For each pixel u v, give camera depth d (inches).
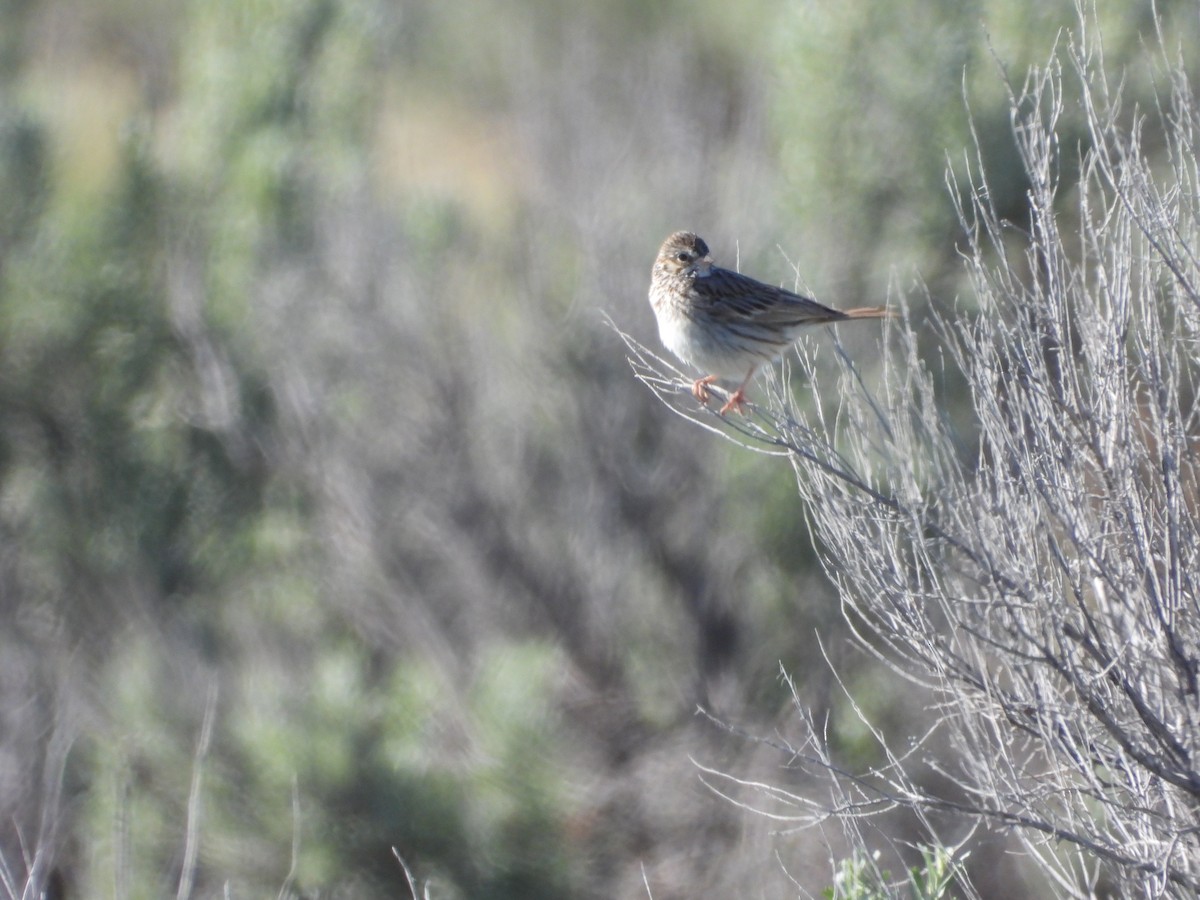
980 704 298.4
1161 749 273.7
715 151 698.2
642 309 645.3
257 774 494.9
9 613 580.1
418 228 698.2
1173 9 573.0
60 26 848.3
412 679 561.0
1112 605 284.0
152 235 652.7
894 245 611.8
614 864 533.6
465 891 510.6
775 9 815.7
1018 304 291.3
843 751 527.2
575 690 609.6
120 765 458.3
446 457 647.1
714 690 581.9
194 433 628.4
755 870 508.7
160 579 604.1
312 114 704.4
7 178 634.8
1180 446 276.7
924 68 612.7
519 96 788.6
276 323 646.5
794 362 543.8
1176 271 271.7
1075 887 297.3
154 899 470.3
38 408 617.0
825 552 570.6
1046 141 289.4
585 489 633.0
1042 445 275.4
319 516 631.2
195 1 741.9
